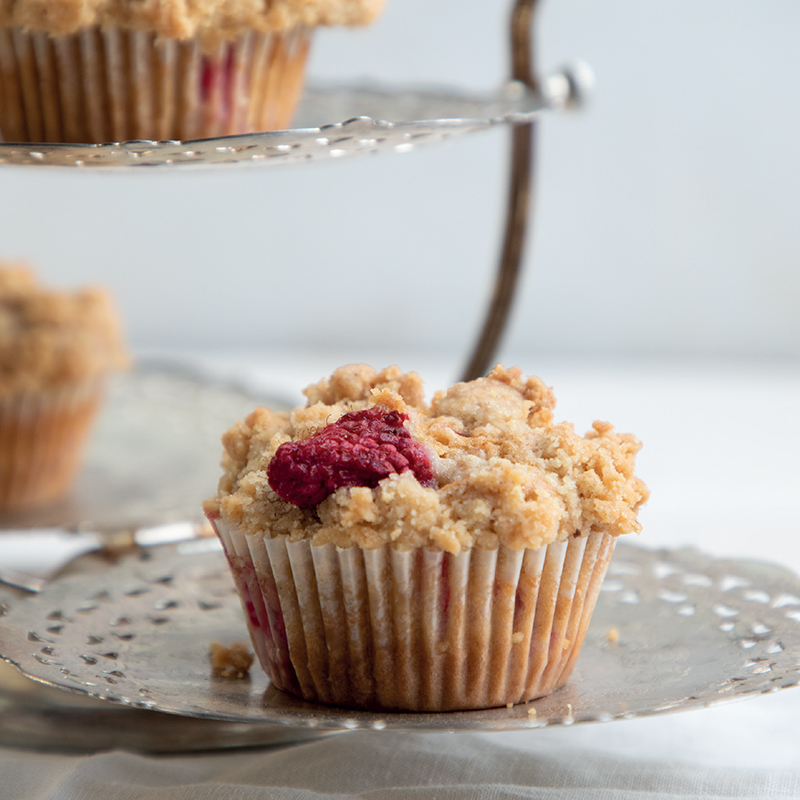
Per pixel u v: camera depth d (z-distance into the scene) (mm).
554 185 1315
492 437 525
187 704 500
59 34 542
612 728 542
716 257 1332
